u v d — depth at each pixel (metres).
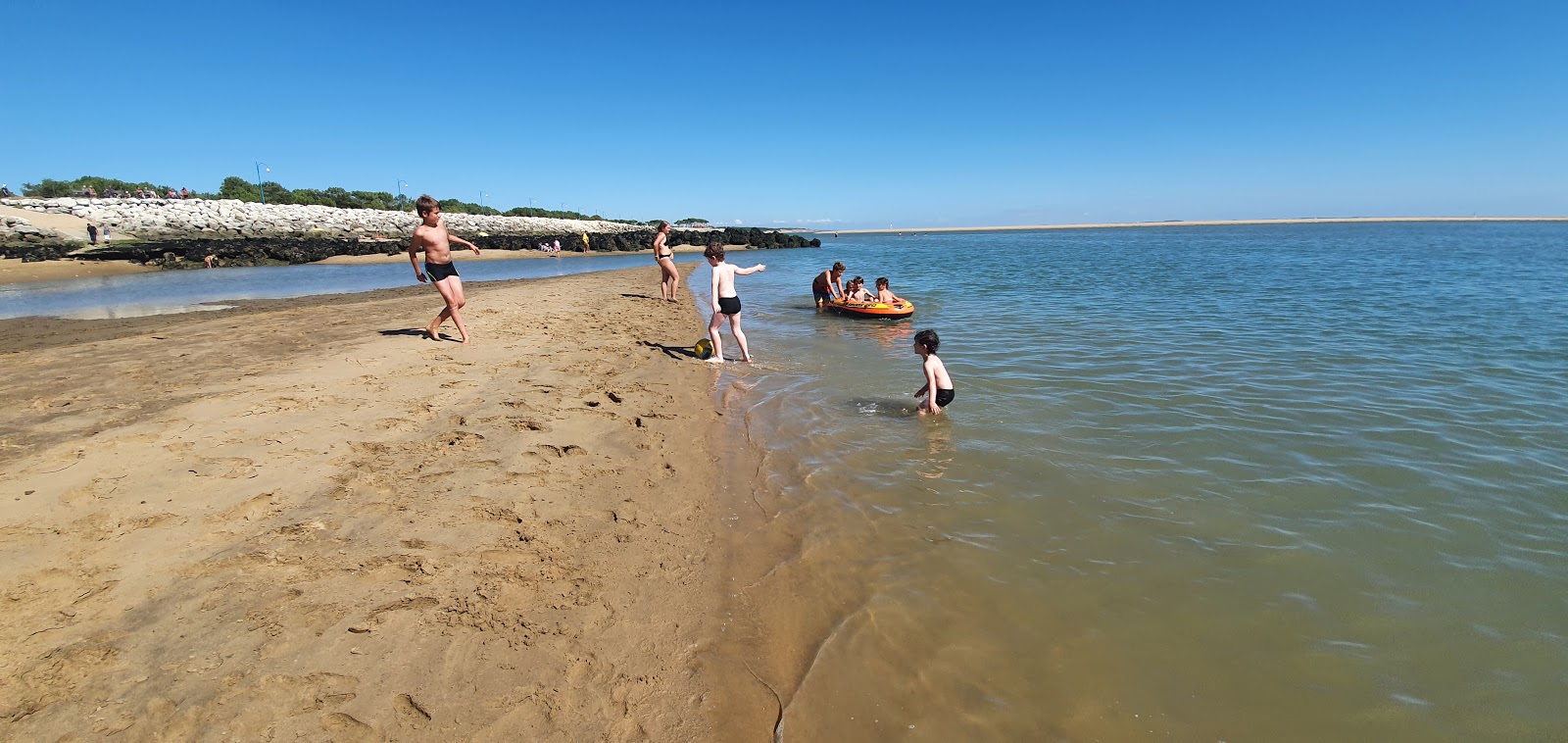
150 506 3.89
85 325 11.04
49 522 3.63
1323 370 8.47
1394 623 3.31
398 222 48.56
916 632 3.21
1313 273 23.44
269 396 6.16
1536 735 2.61
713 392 7.41
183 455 4.66
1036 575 3.71
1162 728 2.65
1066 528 4.25
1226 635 3.21
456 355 8.34
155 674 2.56
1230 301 15.72
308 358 7.93
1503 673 2.96
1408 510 4.50
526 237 43.94
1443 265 26.84
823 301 14.42
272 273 24.50
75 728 2.28
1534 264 26.78
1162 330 11.58
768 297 17.88
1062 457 5.46
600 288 18.47
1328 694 2.84
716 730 2.56
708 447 5.62
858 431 6.09
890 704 2.75
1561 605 3.45
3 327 10.98
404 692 2.59
